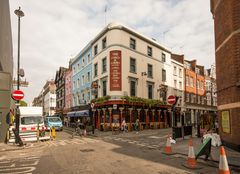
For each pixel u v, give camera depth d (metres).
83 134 23.80
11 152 12.17
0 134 16.73
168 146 10.80
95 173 7.07
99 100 28.55
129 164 8.35
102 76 29.45
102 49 29.75
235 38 11.81
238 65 11.65
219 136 13.48
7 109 17.36
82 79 37.34
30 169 7.80
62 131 30.16
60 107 54.00
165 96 34.88
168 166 7.99
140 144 14.59
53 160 9.38
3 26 21.67
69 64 49.06
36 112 19.78
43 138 17.55
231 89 12.04
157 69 34.06
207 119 28.62
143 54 31.39
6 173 7.30
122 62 27.67
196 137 18.05
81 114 34.12
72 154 10.81
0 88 17.22
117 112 26.92
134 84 29.56
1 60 20.58
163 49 36.12
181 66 41.19
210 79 50.56
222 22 13.57
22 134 17.95
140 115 30.00
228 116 12.43
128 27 28.97
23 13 16.72
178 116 38.59
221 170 6.08
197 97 45.09
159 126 32.66
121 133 23.95
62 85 52.75
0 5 19.33
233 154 10.12
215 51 15.06
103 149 12.41
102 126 27.92
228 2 12.54
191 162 7.95
